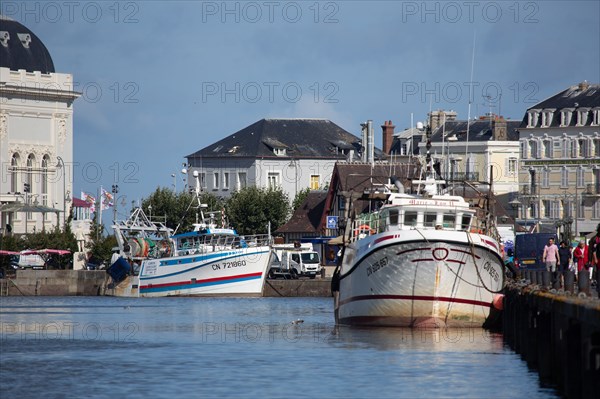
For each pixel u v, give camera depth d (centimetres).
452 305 11744
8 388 8938
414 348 10869
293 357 10544
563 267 11881
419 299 11731
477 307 11800
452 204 12012
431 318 11794
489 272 11725
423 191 12762
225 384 9044
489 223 12494
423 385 8862
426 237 11506
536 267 16488
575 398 7188
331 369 9725
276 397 8488
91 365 10138
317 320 15225
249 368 9881
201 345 11706
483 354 10444
